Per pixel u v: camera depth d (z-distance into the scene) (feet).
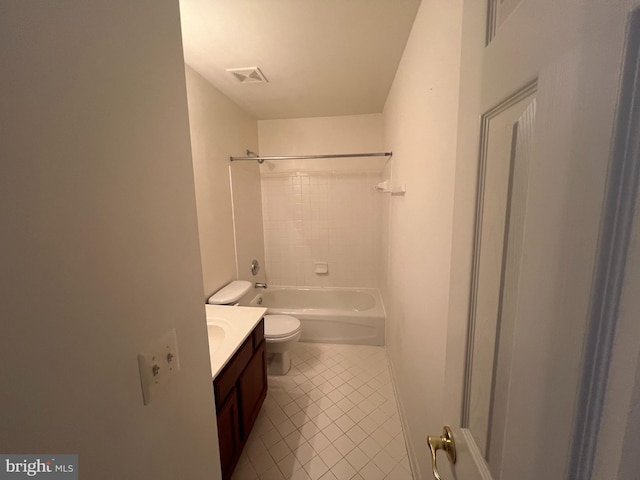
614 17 0.71
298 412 6.25
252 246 9.55
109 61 1.52
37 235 1.17
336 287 10.93
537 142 1.04
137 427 1.76
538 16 1.03
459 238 1.88
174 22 2.07
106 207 1.51
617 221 0.73
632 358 0.72
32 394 1.17
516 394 1.17
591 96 0.78
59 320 1.27
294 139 10.19
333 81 6.87
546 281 0.99
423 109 3.98
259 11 4.23
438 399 3.38
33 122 1.15
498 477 1.40
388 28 4.70
